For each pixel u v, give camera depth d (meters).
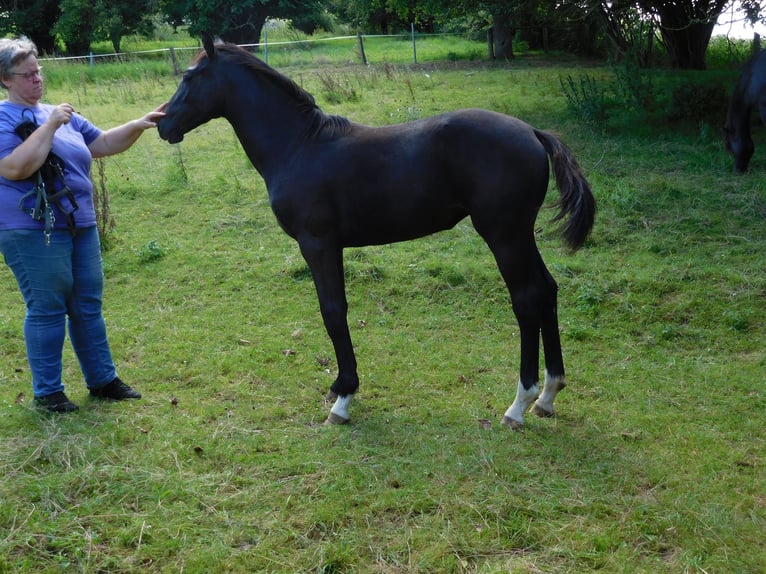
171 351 4.86
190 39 32.88
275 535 2.94
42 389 3.92
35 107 3.76
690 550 2.82
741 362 4.57
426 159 3.63
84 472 3.31
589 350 4.82
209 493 3.22
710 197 7.09
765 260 5.79
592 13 12.99
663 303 5.35
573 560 2.78
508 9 12.73
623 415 3.96
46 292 3.75
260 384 4.43
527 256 3.64
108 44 30.86
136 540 2.90
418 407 4.08
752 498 3.15
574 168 3.64
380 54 22.50
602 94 10.45
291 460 3.48
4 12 27.94
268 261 6.36
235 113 3.98
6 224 3.63
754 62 7.53
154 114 4.04
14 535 2.90
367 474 3.34
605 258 6.10
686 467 3.41
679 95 10.30
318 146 3.80
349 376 3.89
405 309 5.53
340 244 3.90
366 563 2.79
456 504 3.12
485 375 4.49
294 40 29.19
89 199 3.89
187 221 7.37
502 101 11.94
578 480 3.30
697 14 13.54
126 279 6.15
